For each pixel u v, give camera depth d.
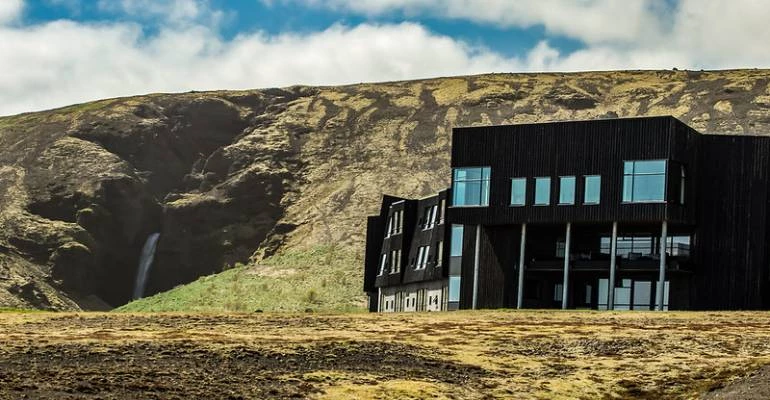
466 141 86.50
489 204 84.94
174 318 69.81
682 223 80.12
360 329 64.25
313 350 53.78
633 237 84.44
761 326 63.34
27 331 60.91
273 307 134.75
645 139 80.00
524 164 84.12
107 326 64.75
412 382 46.88
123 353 51.06
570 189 82.19
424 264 99.00
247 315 72.31
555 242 86.19
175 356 50.78
